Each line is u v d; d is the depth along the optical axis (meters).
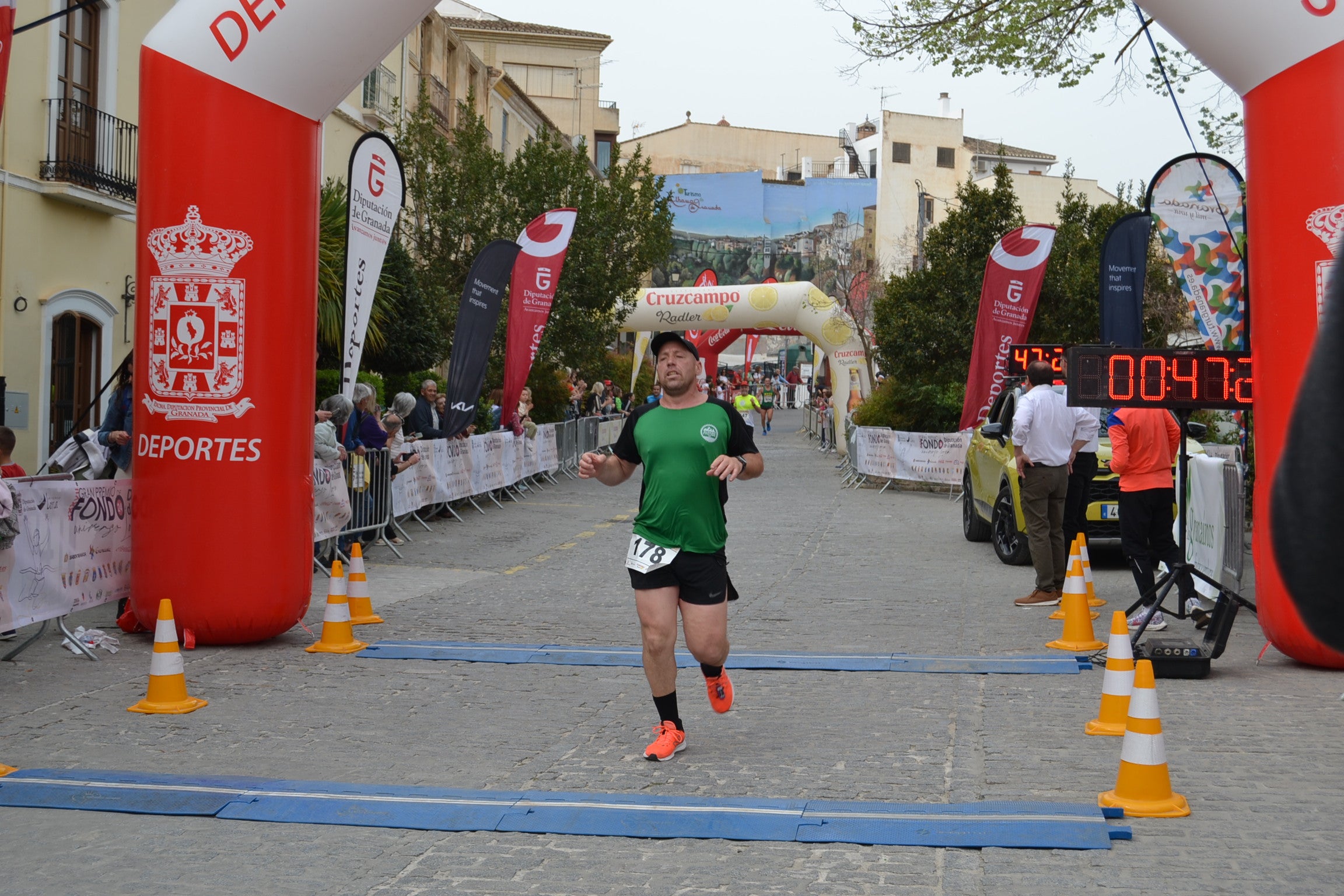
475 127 24.14
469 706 6.39
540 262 17.55
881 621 9.03
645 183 25.69
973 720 6.01
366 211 11.28
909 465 20.70
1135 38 13.84
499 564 12.49
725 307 29.33
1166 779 4.57
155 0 18.89
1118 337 14.09
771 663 7.42
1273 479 2.46
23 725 5.93
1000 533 12.56
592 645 8.14
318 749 5.57
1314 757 5.29
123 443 9.57
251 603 7.75
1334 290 2.42
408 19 7.90
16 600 7.07
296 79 7.70
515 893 3.85
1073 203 22.45
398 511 13.93
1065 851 4.16
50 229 16.80
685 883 3.92
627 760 5.38
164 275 7.65
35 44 16.31
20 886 3.91
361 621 8.95
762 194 77.56
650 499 5.42
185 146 7.59
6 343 15.94
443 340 22.23
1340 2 6.45
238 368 7.65
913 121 79.38
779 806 4.66
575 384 27.70
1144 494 8.33
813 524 16.11
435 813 4.60
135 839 4.36
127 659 7.48
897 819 4.48
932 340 22.22
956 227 22.11
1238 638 8.23
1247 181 7.07
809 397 45.78
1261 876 3.90
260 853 4.22
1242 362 7.33
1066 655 7.63
